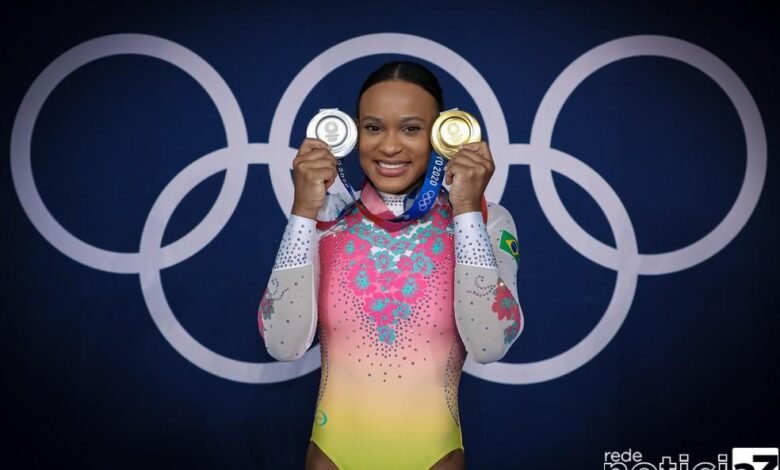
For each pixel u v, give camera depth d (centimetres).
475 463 1059
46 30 1043
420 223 682
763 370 1039
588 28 1034
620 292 1041
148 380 1061
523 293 1045
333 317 668
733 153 1029
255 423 1066
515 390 1055
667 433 1048
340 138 670
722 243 1034
